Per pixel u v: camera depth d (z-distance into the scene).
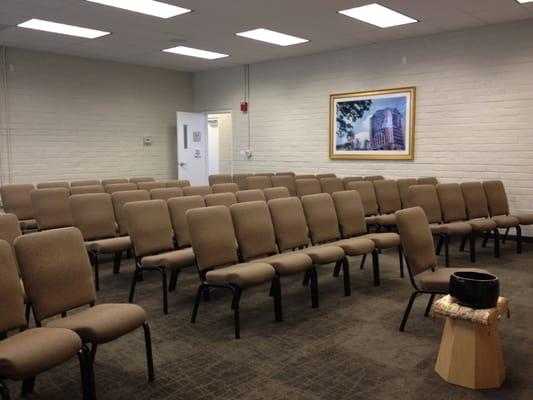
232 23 6.34
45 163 8.05
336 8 5.70
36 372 1.99
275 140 9.09
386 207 6.11
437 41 6.94
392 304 3.91
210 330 3.36
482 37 6.54
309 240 4.45
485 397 2.44
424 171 7.23
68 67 8.28
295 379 2.64
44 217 5.15
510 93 6.37
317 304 3.85
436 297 4.04
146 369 2.77
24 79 7.73
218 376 2.68
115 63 8.95
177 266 3.69
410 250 3.34
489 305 2.51
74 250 2.69
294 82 8.69
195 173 10.16
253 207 3.94
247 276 3.21
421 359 2.89
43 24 6.35
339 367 2.79
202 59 8.83
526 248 6.05
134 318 2.50
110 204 4.76
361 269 5.07
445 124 6.96
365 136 7.82
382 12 5.91
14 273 2.37
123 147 9.17
